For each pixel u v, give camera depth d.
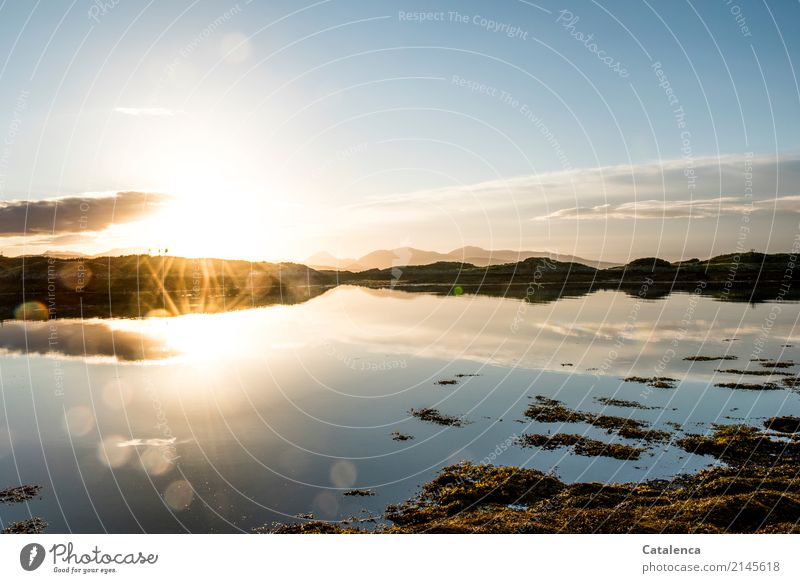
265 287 124.50
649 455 22.56
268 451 23.14
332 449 23.50
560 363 40.88
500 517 16.33
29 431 25.88
